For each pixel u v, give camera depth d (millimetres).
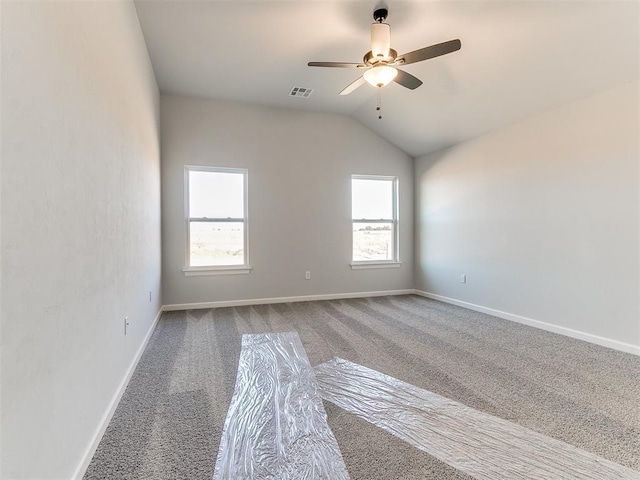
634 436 1645
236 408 1910
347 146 5086
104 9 1778
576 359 2623
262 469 1420
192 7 2596
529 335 3240
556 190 3293
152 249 3381
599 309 2945
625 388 2141
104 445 1579
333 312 4176
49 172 1129
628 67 2582
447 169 4777
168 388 2158
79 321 1379
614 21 2301
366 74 2639
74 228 1340
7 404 877
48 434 1101
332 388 2148
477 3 2439
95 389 1567
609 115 2840
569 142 3164
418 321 3754
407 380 2264
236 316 3965
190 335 3236
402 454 1518
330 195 5012
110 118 1876
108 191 1823
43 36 1097
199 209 4477
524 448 1557
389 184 5406
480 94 3512
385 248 5406
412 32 2799
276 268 4758
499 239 3953
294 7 2580
